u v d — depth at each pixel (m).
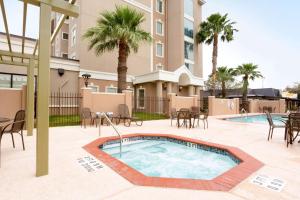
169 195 2.75
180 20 23.16
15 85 12.77
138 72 21.02
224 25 24.69
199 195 2.76
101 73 17.59
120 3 19.61
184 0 24.34
